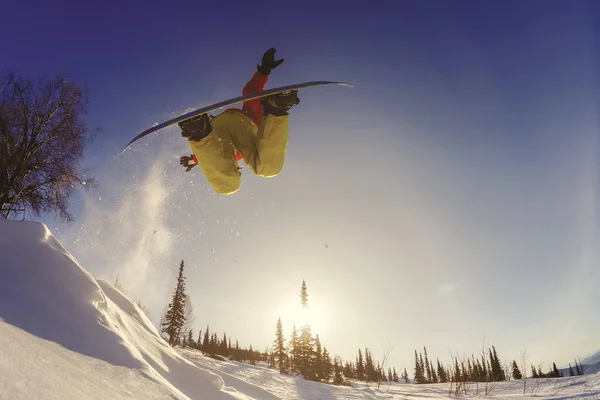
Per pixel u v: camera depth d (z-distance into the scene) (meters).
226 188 3.71
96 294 3.67
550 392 12.59
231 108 3.81
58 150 14.83
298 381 12.96
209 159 3.60
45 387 2.06
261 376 12.76
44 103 14.95
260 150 3.61
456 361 15.95
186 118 3.31
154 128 3.31
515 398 11.73
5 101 14.24
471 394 14.59
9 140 14.30
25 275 3.20
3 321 2.53
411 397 13.03
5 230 3.48
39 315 2.87
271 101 3.52
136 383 2.76
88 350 2.84
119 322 3.81
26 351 2.34
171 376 3.83
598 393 10.15
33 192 14.66
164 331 21.62
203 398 3.86
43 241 3.62
